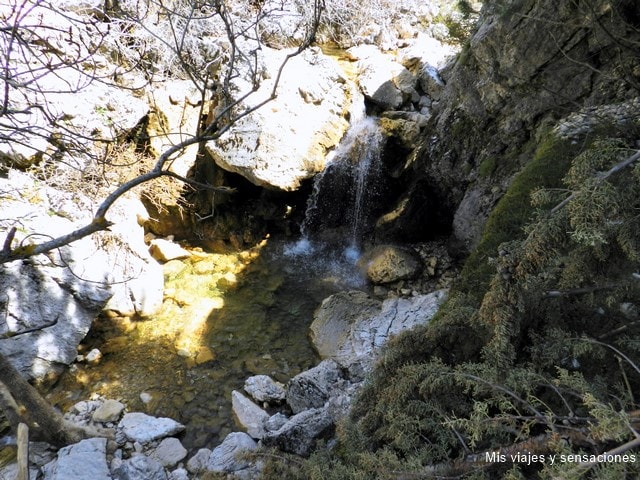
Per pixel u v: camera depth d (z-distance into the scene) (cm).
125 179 422
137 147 465
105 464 251
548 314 172
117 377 341
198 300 413
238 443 279
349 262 467
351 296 405
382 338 344
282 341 378
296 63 480
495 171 363
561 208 145
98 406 316
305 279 445
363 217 489
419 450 161
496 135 361
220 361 358
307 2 535
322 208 486
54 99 392
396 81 510
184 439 298
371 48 568
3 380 245
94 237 375
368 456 161
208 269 450
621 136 222
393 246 448
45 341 327
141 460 260
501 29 306
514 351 156
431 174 424
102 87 421
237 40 473
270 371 351
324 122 458
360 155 470
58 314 337
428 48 559
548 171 243
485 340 186
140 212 442
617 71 265
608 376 160
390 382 196
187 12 453
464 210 387
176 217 479
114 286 379
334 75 494
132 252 397
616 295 158
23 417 262
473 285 233
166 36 446
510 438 153
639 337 156
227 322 394
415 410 168
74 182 391
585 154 145
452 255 421
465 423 145
